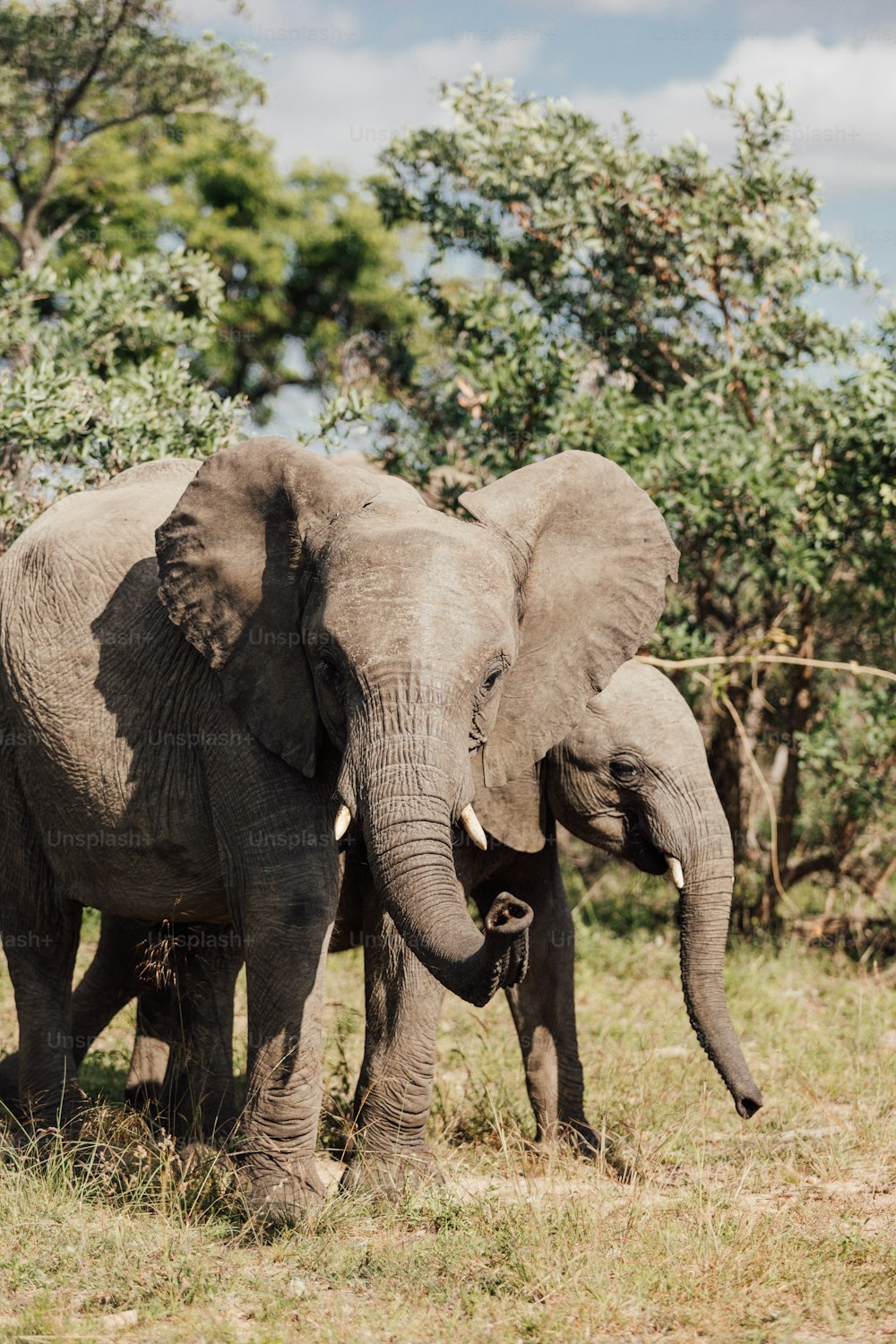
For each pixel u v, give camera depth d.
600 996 12.80
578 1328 5.65
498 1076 9.73
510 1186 7.88
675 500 13.62
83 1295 6.08
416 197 16.25
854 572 15.88
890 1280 6.12
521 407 14.03
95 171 29.69
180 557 7.08
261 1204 6.91
